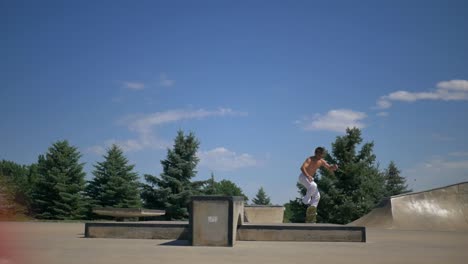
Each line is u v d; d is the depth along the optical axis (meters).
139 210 16.12
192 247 9.25
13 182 33.84
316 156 14.21
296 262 7.02
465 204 18.98
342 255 8.00
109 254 7.86
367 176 40.81
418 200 19.16
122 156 48.81
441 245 10.18
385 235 13.69
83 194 47.31
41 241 10.38
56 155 46.19
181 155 45.47
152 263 6.75
